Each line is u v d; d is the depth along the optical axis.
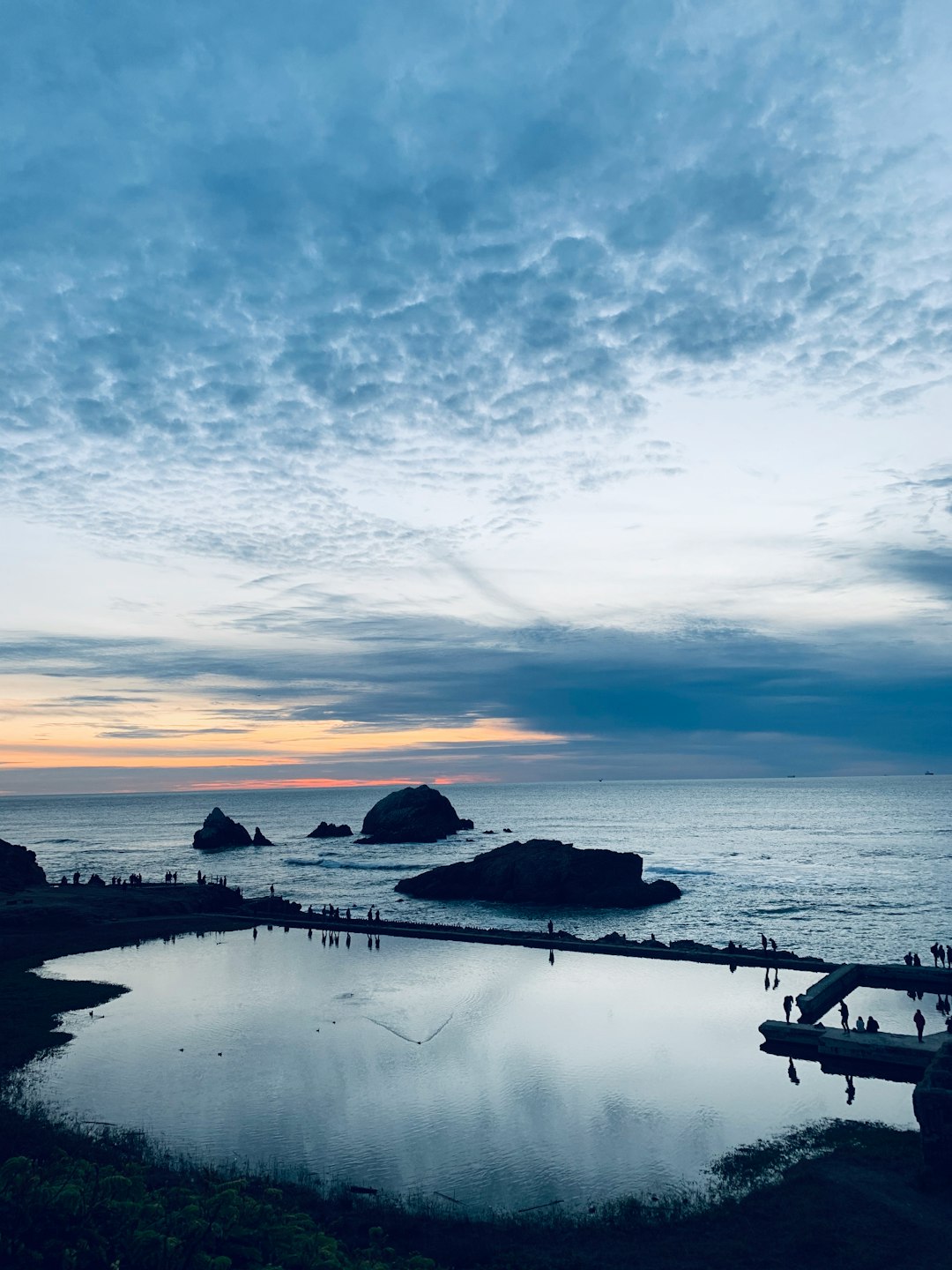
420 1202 21.81
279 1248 17.84
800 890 96.88
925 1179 22.19
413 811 176.88
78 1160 21.67
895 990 47.41
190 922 70.94
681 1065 33.41
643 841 173.88
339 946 61.09
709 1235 20.03
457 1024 39.66
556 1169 24.02
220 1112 28.36
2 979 49.59
